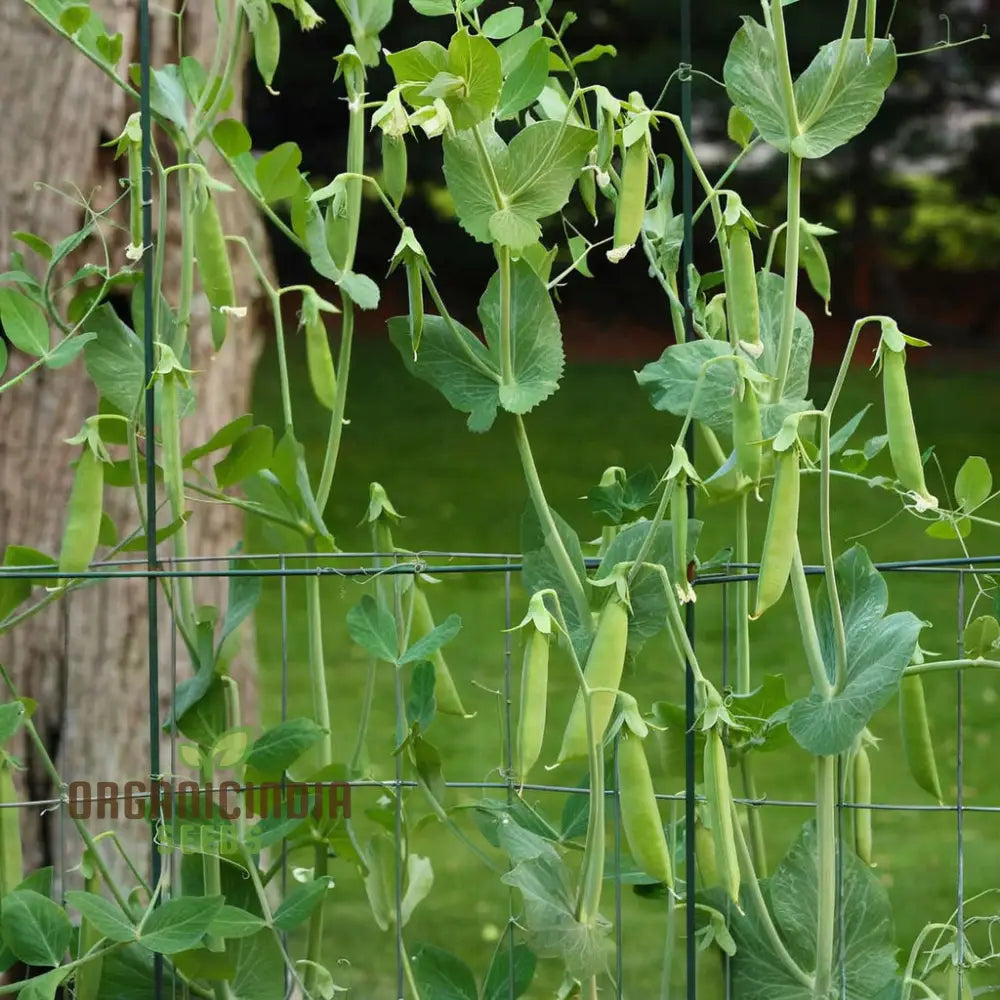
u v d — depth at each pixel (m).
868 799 2.23
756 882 2.13
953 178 13.54
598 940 2.09
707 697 2.06
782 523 2.01
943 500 8.12
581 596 2.10
